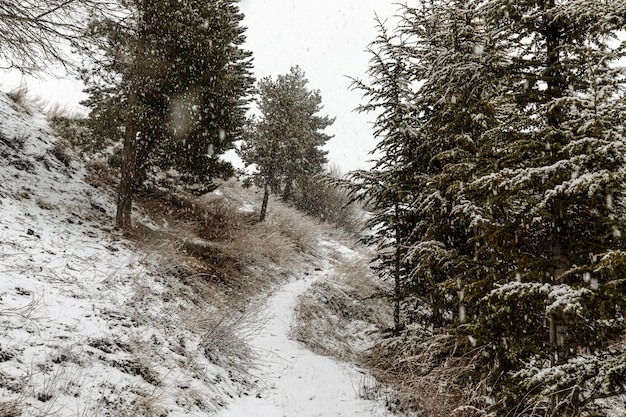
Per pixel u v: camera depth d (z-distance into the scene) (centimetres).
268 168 1989
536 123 524
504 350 550
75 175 1170
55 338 494
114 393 454
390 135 971
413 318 896
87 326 551
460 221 746
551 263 518
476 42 757
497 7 564
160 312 721
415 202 859
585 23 519
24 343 459
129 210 1070
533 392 505
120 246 927
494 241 554
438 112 867
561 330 518
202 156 1197
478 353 625
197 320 767
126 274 790
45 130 1270
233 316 859
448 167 661
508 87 571
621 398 579
